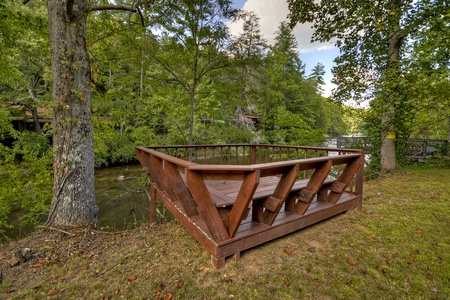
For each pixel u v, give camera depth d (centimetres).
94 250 237
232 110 755
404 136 646
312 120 1847
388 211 318
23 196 410
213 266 189
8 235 446
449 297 156
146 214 538
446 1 412
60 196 298
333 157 234
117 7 346
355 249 219
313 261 199
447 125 798
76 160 305
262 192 255
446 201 355
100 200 635
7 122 463
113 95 538
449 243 229
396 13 476
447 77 382
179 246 232
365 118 687
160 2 430
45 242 253
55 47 293
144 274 187
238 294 160
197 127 759
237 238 190
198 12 450
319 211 258
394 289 165
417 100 516
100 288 172
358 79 665
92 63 472
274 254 209
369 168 690
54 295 166
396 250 217
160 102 682
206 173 173
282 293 161
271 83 1294
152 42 471
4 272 196
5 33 441
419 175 561
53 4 288
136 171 977
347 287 167
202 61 523
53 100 300
